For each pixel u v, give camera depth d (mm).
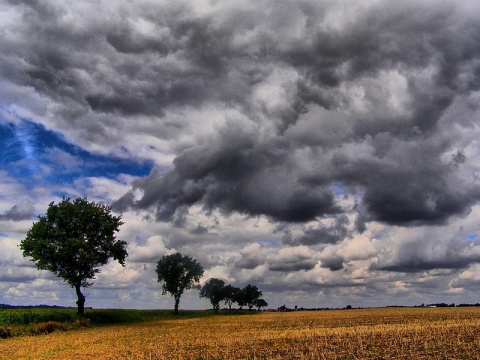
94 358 31516
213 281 169500
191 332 55188
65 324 64688
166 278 116875
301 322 73500
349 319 77938
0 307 89812
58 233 73875
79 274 75938
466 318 66875
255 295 188250
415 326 50344
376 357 26859
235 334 49219
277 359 27469
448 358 25188
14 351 37406
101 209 79625
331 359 26547
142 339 46250
